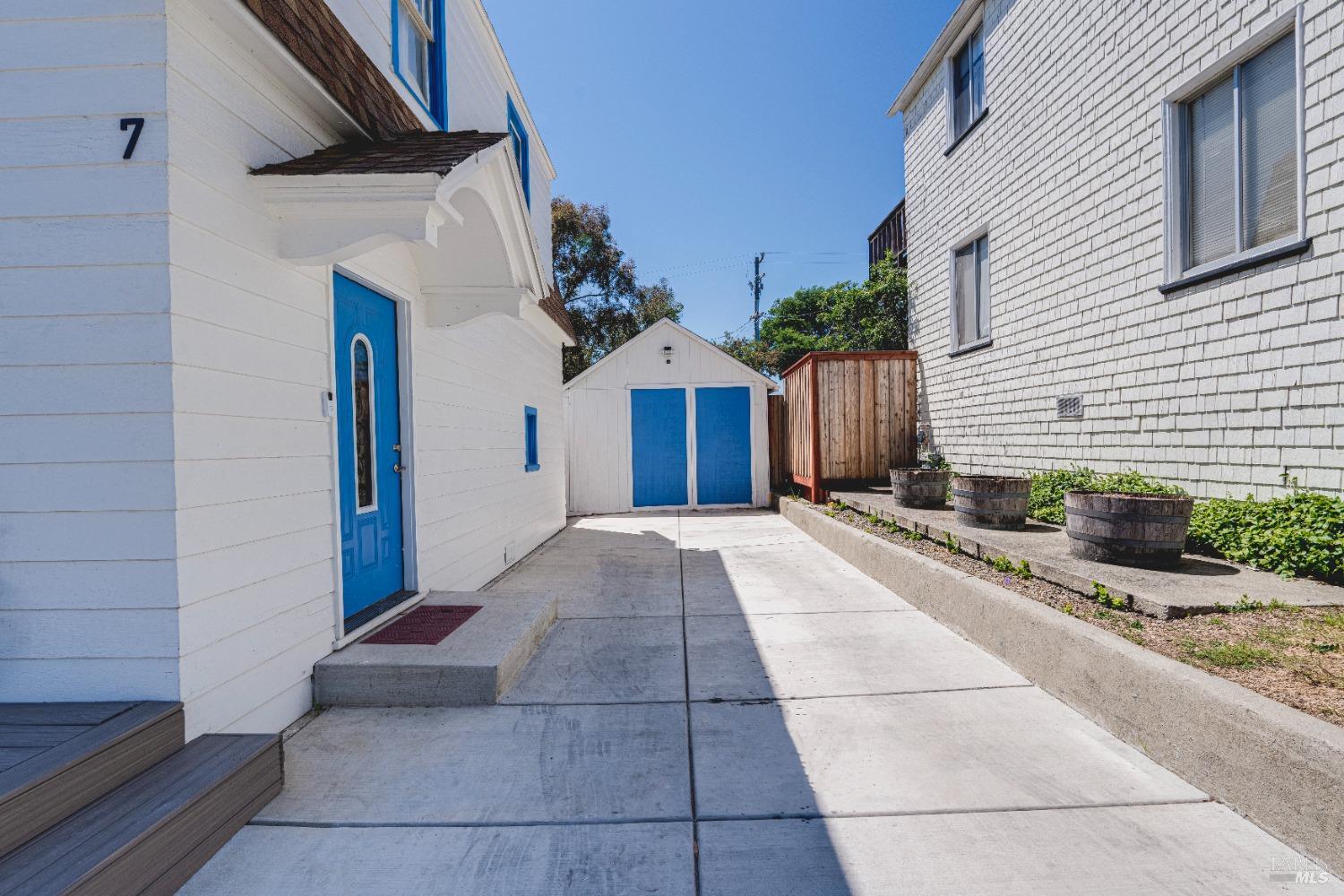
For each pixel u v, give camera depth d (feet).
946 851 7.02
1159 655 9.22
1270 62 14.47
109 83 7.90
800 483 33.40
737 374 38.83
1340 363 12.87
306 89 10.46
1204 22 15.75
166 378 7.75
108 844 5.84
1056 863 6.78
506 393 21.80
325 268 11.26
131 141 7.79
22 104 7.92
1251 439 14.82
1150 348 17.65
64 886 5.25
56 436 7.83
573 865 6.93
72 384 7.81
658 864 6.93
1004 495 18.15
